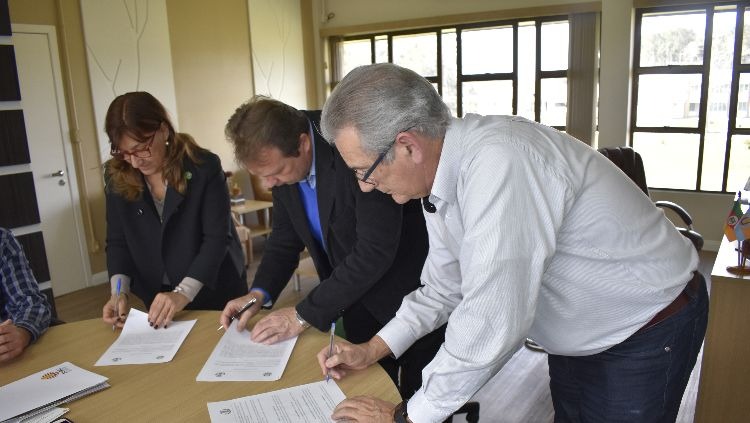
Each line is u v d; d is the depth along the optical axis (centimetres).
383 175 100
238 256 201
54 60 447
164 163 173
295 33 680
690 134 524
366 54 689
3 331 146
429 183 105
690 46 511
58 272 463
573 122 557
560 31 564
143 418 115
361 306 168
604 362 120
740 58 494
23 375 136
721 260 229
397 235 137
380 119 93
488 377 97
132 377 133
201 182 180
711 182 523
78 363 142
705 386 222
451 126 100
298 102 694
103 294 464
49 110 447
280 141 134
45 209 451
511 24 587
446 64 638
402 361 157
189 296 170
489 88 616
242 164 138
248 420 113
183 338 153
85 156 473
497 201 91
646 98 539
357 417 107
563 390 140
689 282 117
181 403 120
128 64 498
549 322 118
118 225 188
